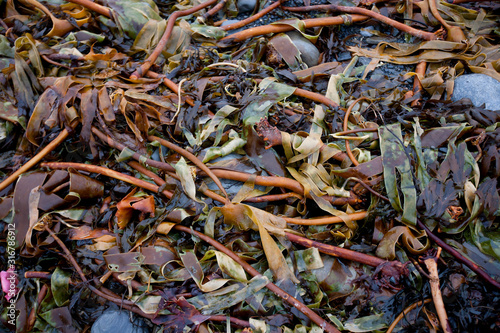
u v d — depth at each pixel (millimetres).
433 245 1215
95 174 1280
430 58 1518
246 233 1233
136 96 1328
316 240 1225
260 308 1158
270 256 1177
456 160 1263
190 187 1210
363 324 1161
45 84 1373
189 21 1651
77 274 1203
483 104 1360
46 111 1314
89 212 1256
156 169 1273
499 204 1229
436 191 1226
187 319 1140
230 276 1177
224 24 1628
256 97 1345
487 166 1266
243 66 1456
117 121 1320
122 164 1286
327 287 1185
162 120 1317
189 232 1214
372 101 1383
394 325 1149
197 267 1178
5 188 1267
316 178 1253
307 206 1266
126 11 1518
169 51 1504
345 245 1212
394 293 1179
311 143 1272
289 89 1367
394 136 1269
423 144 1296
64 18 1519
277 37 1518
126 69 1414
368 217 1225
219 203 1245
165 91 1386
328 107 1370
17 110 1347
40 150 1303
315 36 1546
